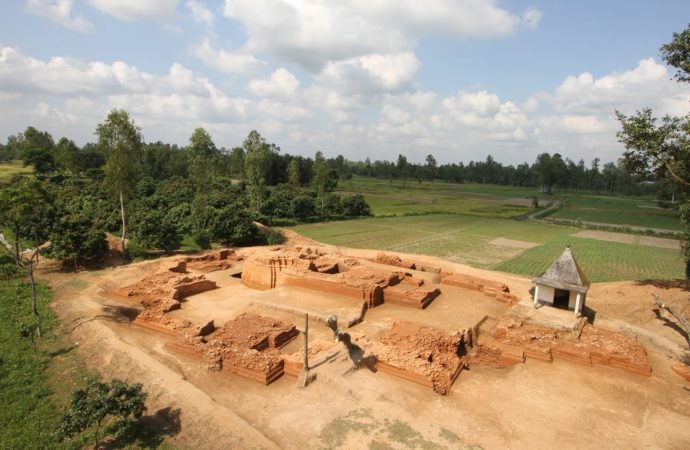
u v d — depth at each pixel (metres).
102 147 41.03
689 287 28.33
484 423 15.62
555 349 21.31
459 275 34.03
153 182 82.31
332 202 88.06
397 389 17.41
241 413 15.59
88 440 14.42
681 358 21.44
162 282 30.09
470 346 23.20
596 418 16.25
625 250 61.31
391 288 29.02
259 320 22.88
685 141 25.16
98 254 38.41
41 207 26.31
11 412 15.62
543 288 25.86
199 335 21.86
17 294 28.00
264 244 56.88
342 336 18.55
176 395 16.31
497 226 82.44
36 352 20.22
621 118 27.81
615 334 22.92
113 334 21.95
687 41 24.97
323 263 33.88
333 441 13.52
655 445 14.73
